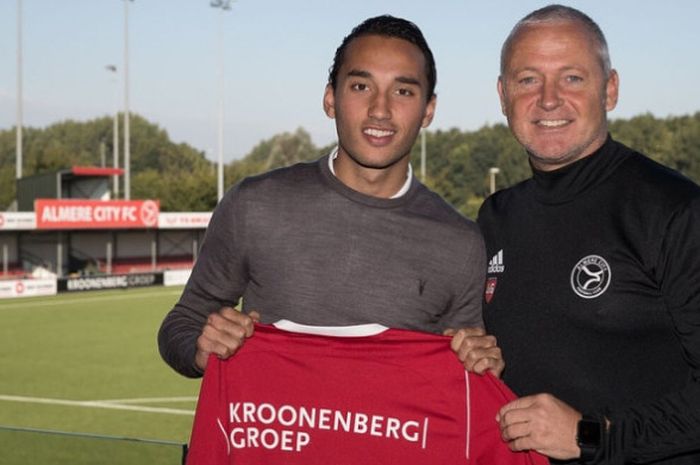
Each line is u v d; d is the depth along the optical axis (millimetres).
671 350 3018
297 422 3102
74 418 12594
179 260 45281
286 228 3330
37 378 15992
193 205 63125
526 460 2994
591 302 3057
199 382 15633
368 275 3293
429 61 3365
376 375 3096
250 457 3104
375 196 3328
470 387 3051
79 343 20719
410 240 3316
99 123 115938
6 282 32938
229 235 3391
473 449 3051
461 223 3387
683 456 3041
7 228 35062
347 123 3252
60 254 38719
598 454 2828
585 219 3145
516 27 3381
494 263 3393
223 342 3035
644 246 2980
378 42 3244
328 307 3295
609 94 3361
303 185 3373
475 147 96312
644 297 3000
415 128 3283
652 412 2834
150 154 111250
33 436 4781
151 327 23766
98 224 37875
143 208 39531
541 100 3205
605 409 2891
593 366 3064
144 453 4609
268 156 138000
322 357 3109
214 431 3047
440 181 81938
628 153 3182
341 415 3096
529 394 3197
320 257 3303
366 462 3090
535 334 3186
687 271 2867
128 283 37312
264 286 3361
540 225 3264
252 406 3105
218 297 3475
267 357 3121
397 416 3082
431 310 3348
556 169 3242
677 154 83375
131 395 14398
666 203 2951
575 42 3199
